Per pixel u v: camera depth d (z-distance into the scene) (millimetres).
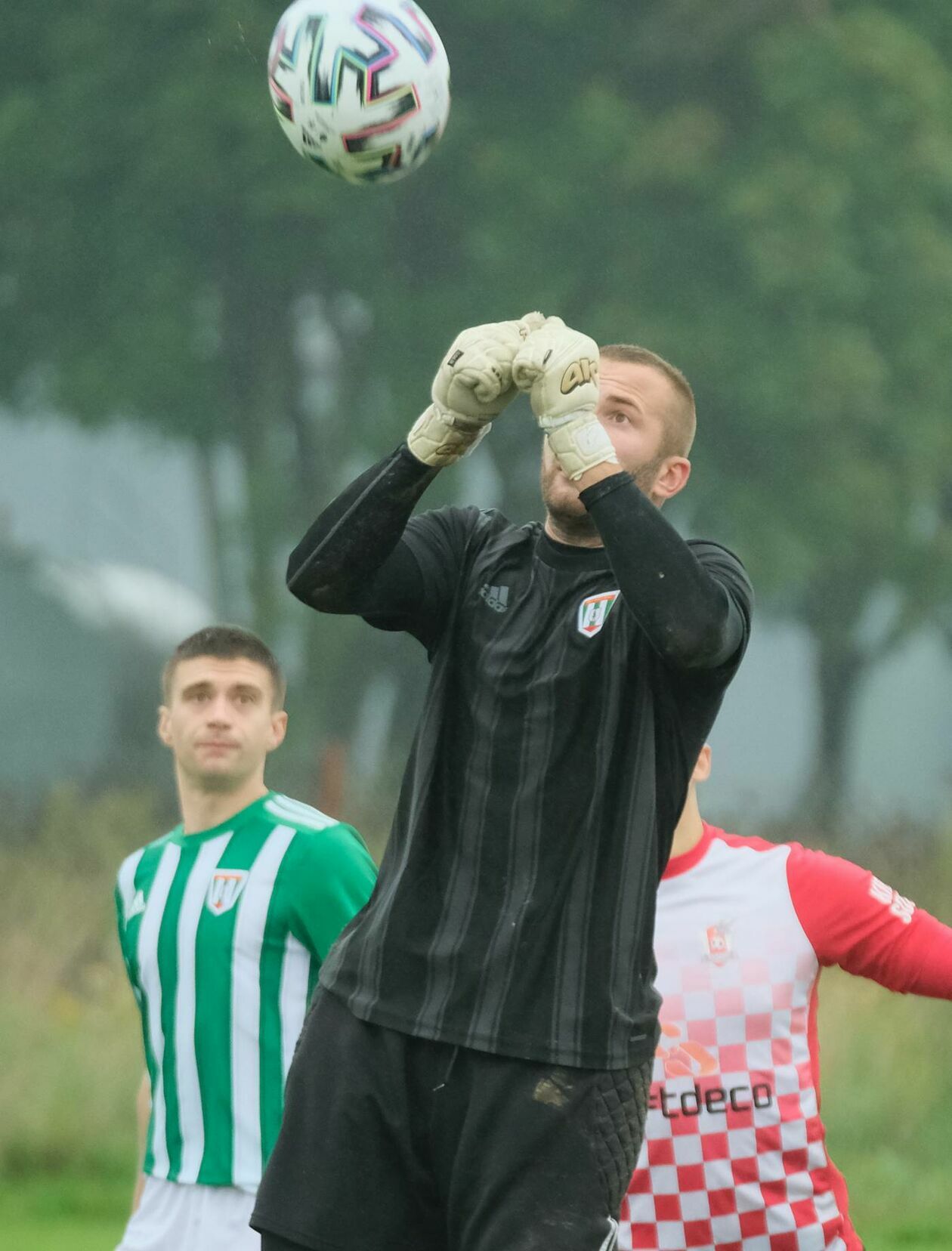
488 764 11836
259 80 89062
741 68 94562
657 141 90938
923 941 15438
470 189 91125
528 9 91125
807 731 195500
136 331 93562
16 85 94688
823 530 96688
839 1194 15719
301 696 95062
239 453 99188
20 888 43250
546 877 11648
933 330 95750
